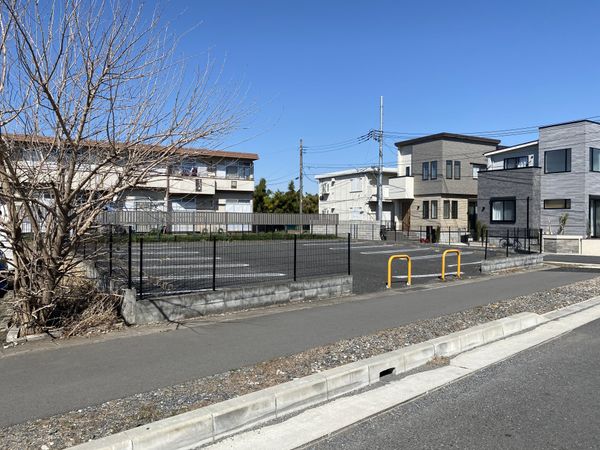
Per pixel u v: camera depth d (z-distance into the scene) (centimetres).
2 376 522
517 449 387
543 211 3184
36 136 680
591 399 494
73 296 761
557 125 3103
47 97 591
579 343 733
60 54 609
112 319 764
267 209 5519
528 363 629
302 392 477
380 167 3806
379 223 3672
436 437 410
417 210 4062
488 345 721
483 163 4041
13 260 740
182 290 988
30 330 691
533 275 1582
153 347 639
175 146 718
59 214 690
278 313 876
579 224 2991
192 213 3359
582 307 1016
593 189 3025
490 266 1650
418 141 4038
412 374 585
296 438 409
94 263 886
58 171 690
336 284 1076
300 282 1002
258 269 1498
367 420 450
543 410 466
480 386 542
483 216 3447
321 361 582
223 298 870
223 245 2012
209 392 479
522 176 3200
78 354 605
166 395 470
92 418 414
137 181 715
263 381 511
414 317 849
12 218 682
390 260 1254
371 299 1044
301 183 4628
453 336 690
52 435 382
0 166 645
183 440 390
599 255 2477
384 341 678
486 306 962
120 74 647
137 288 996
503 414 458
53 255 698
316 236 3344
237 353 616
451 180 3866
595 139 3039
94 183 723
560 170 3094
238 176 3962
